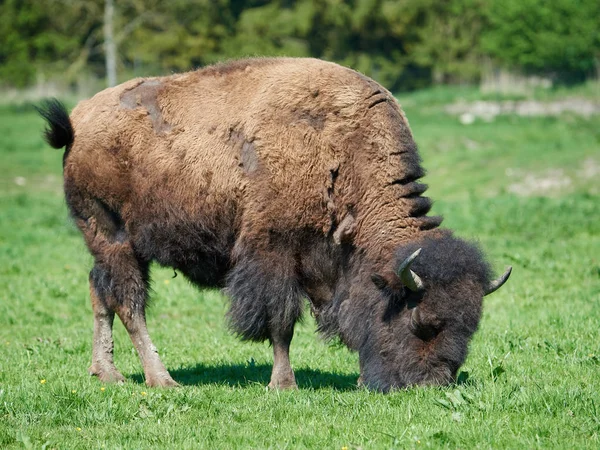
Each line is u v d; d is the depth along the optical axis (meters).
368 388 26.70
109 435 23.17
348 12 183.88
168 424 23.80
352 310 27.59
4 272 53.09
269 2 195.50
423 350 25.45
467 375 28.12
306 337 37.25
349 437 22.27
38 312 42.53
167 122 29.66
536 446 21.05
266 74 29.28
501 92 171.00
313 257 28.23
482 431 22.06
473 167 100.81
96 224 30.53
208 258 29.58
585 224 65.31
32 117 161.00
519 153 104.50
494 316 38.38
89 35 177.38
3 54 174.75
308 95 28.33
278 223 27.84
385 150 28.00
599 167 90.00
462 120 145.00
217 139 28.78
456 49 192.50
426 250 25.89
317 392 27.05
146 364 29.59
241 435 22.66
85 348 35.22
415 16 189.38
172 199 29.20
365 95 28.39
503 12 168.38
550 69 171.25
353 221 27.94
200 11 170.25
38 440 22.67
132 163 29.72
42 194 95.12
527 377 27.48
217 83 29.80
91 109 30.81
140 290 30.38
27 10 171.25
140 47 166.88
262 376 30.56
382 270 27.03
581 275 47.47
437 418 23.27
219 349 35.22
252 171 28.14
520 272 49.00
